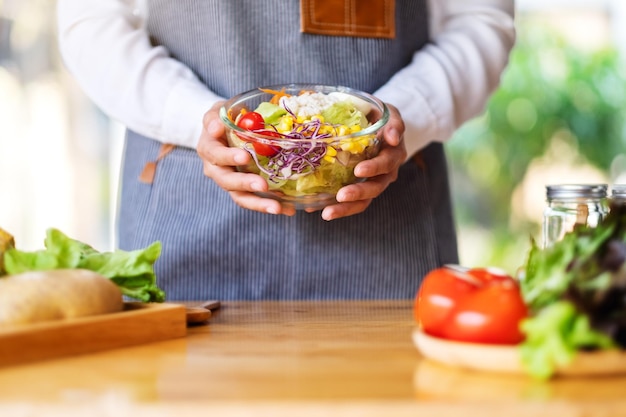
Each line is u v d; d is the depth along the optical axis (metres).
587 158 4.31
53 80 3.90
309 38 1.59
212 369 0.88
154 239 1.61
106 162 4.03
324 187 1.28
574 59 4.25
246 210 1.57
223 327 1.19
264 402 0.72
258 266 1.59
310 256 1.60
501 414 0.71
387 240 1.63
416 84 1.59
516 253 4.33
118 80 1.56
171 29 1.65
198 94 1.53
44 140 3.92
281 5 1.57
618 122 4.29
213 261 1.59
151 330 1.06
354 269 1.62
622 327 0.80
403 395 0.75
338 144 1.23
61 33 1.64
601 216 1.22
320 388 0.78
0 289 0.96
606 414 0.71
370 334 1.11
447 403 0.72
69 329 0.96
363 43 1.62
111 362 0.92
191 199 1.60
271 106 1.29
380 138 1.31
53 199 3.96
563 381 0.80
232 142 1.28
